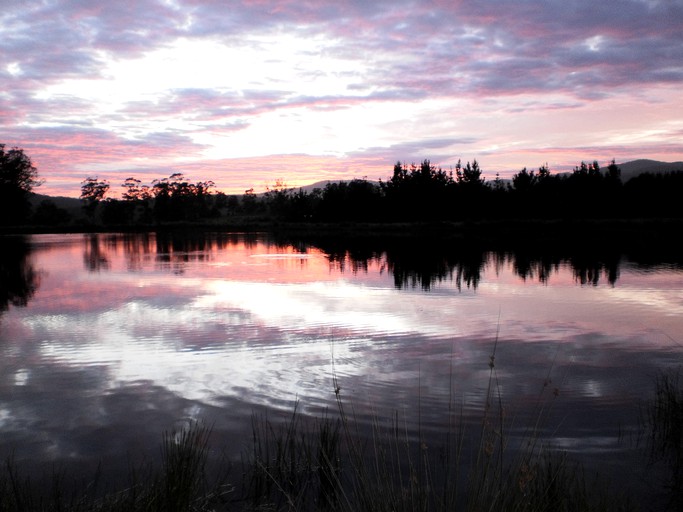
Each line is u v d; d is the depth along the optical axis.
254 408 5.38
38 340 8.26
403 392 5.77
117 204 79.94
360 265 19.48
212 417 5.18
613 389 5.85
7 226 61.88
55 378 6.41
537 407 5.31
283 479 3.92
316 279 15.55
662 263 19.09
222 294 12.75
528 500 2.91
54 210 75.50
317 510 3.49
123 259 23.06
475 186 51.66
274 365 6.84
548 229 42.22
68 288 14.03
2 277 16.59
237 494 3.72
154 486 3.52
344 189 61.53
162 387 6.05
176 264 20.59
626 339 8.16
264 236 43.97
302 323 9.38
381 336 8.39
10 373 6.62
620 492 3.65
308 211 64.12
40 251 28.50
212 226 61.28
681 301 11.42
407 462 4.09
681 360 7.04
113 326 9.24
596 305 11.05
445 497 2.99
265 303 11.45
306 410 5.29
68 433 4.86
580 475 3.92
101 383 6.22
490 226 45.91
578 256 21.92
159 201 78.94
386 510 2.94
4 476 4.04
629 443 4.46
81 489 3.84
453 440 4.51
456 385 6.01
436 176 55.03
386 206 56.12
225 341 8.11
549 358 7.12
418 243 31.11
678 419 4.80
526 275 16.08
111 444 4.63
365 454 4.25
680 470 3.96
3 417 5.25
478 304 11.20
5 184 59.22
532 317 9.81
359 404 5.43
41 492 3.79
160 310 10.73
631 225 42.12
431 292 12.88
